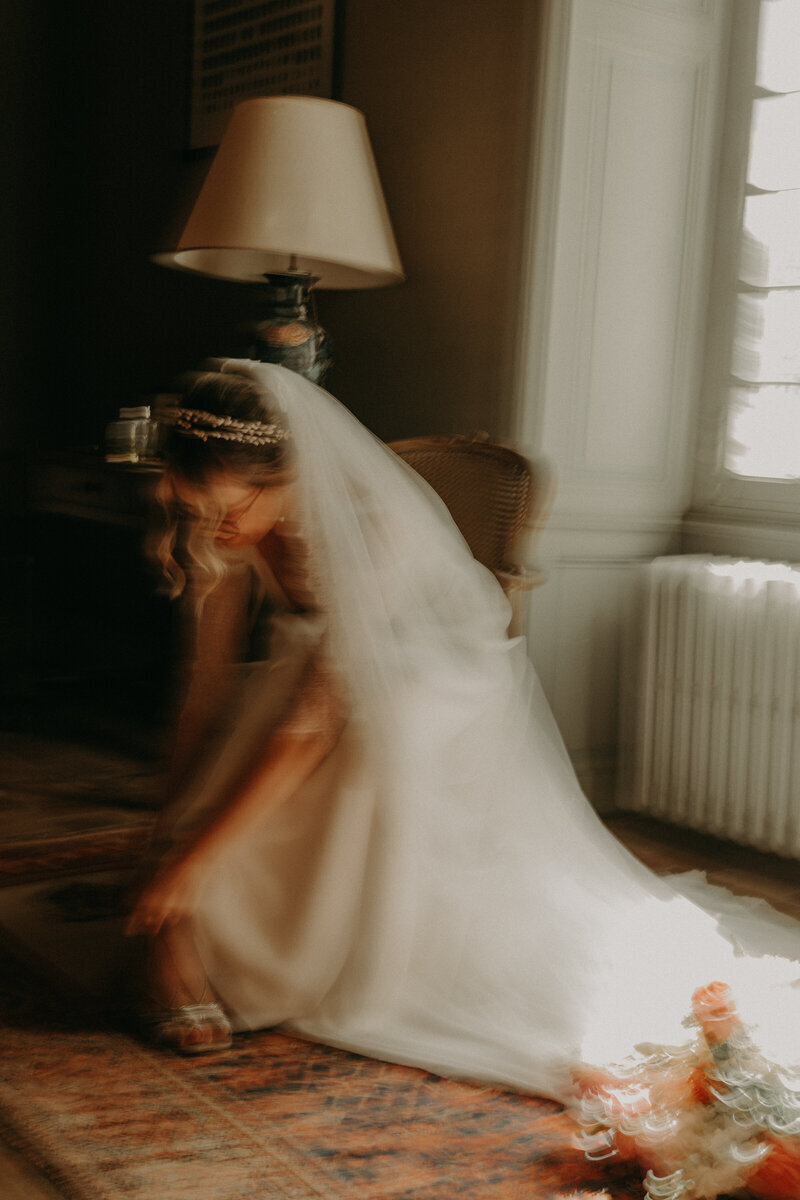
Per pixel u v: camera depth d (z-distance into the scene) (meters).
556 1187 1.59
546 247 3.14
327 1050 1.96
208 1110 1.73
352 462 2.15
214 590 2.24
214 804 2.03
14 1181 1.52
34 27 5.71
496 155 3.26
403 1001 2.03
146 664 4.77
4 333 5.85
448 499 2.93
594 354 3.26
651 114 3.26
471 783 2.16
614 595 3.39
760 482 3.28
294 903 1.99
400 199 3.63
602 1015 1.96
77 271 5.80
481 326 3.33
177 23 4.86
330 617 2.03
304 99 3.28
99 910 2.49
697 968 2.10
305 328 3.40
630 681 3.36
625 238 3.27
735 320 3.34
